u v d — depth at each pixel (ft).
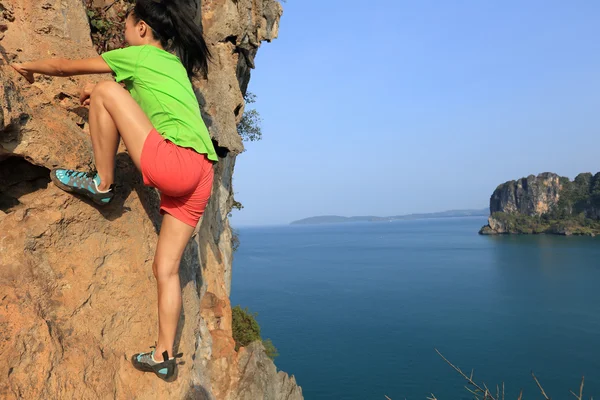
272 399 46.80
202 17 27.78
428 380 117.19
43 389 7.88
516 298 238.27
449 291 265.13
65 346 8.70
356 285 294.25
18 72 9.77
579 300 228.22
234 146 27.84
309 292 268.41
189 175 8.43
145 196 11.71
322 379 120.06
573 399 102.99
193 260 27.04
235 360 43.42
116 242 10.61
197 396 12.45
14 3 10.75
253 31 34.81
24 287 8.59
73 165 10.11
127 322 10.27
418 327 175.94
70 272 9.53
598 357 135.13
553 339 157.07
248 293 270.26
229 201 48.75
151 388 10.07
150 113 8.81
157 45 9.57
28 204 9.45
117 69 8.83
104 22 15.52
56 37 11.46
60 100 10.98
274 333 170.30
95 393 8.75
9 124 8.78
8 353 7.68
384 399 105.50
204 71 10.59
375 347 148.87
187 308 12.32
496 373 122.83
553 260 402.11
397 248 648.38
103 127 8.78
